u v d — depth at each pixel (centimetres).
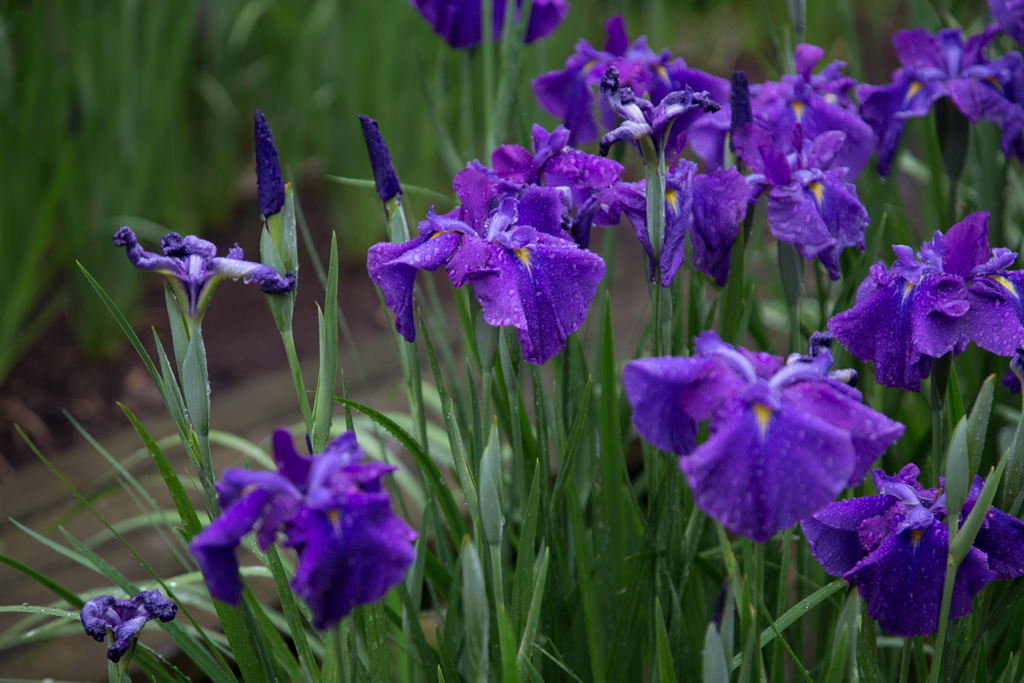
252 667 175
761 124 197
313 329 349
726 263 182
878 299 173
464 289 184
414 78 359
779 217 183
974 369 203
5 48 290
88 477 255
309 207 421
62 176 267
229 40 376
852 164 200
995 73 205
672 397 161
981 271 171
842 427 160
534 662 179
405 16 354
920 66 204
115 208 313
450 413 174
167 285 170
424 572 189
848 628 167
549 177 181
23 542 227
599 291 195
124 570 218
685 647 179
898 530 168
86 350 319
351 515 158
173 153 352
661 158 174
